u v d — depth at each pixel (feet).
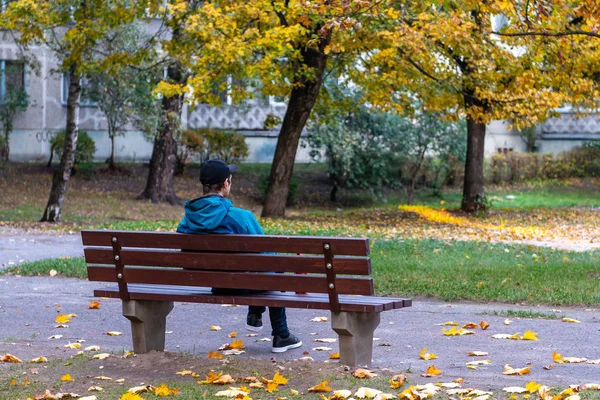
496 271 36.96
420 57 64.39
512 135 124.77
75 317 27.17
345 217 79.10
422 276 35.37
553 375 17.87
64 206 82.69
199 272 19.12
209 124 114.11
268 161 116.67
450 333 23.88
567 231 68.95
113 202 87.56
